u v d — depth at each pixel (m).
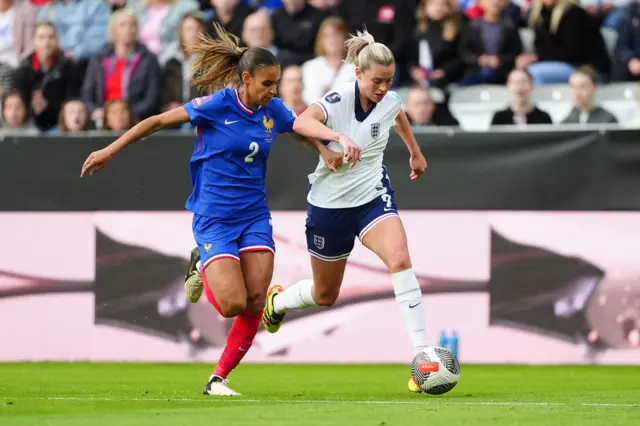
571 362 32.66
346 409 17.75
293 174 33.22
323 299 24.25
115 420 15.96
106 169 33.94
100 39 46.91
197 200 21.28
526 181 32.69
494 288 32.84
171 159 33.72
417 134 32.97
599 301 32.50
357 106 21.61
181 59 42.59
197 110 20.69
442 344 31.64
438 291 33.00
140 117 41.34
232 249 20.69
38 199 34.06
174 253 33.78
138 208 33.88
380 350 33.25
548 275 32.69
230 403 19.44
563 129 32.50
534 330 32.75
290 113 21.73
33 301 34.25
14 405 18.92
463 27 42.91
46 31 43.25
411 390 21.81
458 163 32.84
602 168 32.41
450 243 32.94
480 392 23.39
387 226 21.77
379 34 43.53
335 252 23.06
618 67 42.91
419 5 44.97
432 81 42.59
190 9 45.81
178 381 26.98
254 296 20.95
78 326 34.12
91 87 41.69
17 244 34.19
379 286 33.22
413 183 32.97
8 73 43.72
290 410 17.55
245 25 42.62
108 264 34.00
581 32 43.19
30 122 43.06
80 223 34.03
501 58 42.56
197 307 33.78
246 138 20.80
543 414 16.98
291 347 33.66
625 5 45.97
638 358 32.38
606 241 32.44
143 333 33.91
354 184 22.03
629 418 16.45
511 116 38.78
